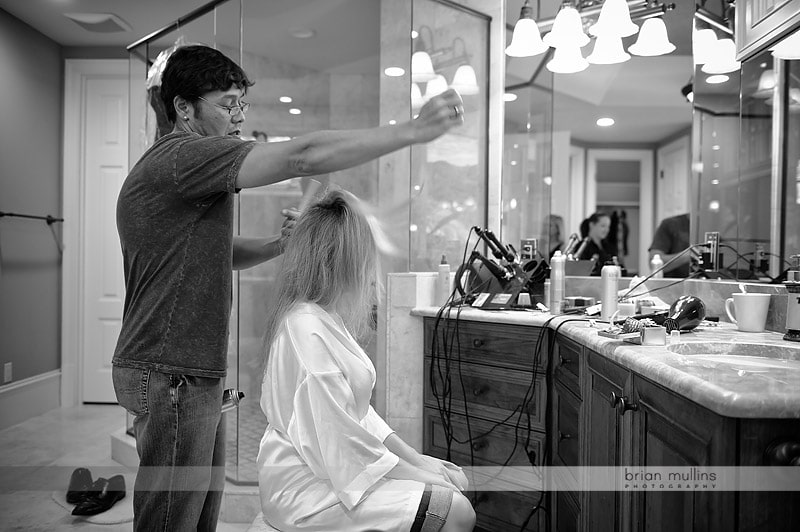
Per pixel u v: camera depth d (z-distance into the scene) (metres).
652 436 1.16
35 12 3.11
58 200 3.39
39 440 2.85
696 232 2.33
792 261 1.71
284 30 3.29
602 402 1.51
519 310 2.37
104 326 3.44
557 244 2.80
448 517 1.19
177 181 1.20
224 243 1.28
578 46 2.72
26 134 3.18
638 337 1.41
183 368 1.24
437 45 2.83
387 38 2.86
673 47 2.49
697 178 2.32
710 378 0.96
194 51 1.43
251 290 2.96
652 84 2.55
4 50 3.01
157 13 3.20
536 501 2.07
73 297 3.42
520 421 2.14
